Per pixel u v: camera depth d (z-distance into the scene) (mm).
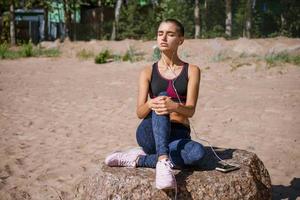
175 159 3682
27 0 30906
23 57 19859
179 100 3754
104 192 3699
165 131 3508
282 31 30484
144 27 30484
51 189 4754
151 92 3846
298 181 4988
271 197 4234
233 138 6664
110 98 10000
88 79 13156
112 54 19078
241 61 15383
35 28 35531
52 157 5805
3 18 31844
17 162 5582
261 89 10789
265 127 7270
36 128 7367
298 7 32031
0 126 7465
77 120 7957
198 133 6949
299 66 14320
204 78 12734
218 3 31734
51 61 18266
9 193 4629
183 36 3811
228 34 25906
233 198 3615
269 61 14859
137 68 15328
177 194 3549
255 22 30953
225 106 8844
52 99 10008
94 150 6121
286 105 8852
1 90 11266
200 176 3672
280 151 6035
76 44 22594
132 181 3621
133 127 7410
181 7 31344
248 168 3914
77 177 5078
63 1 29156
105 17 35719
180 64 3830
